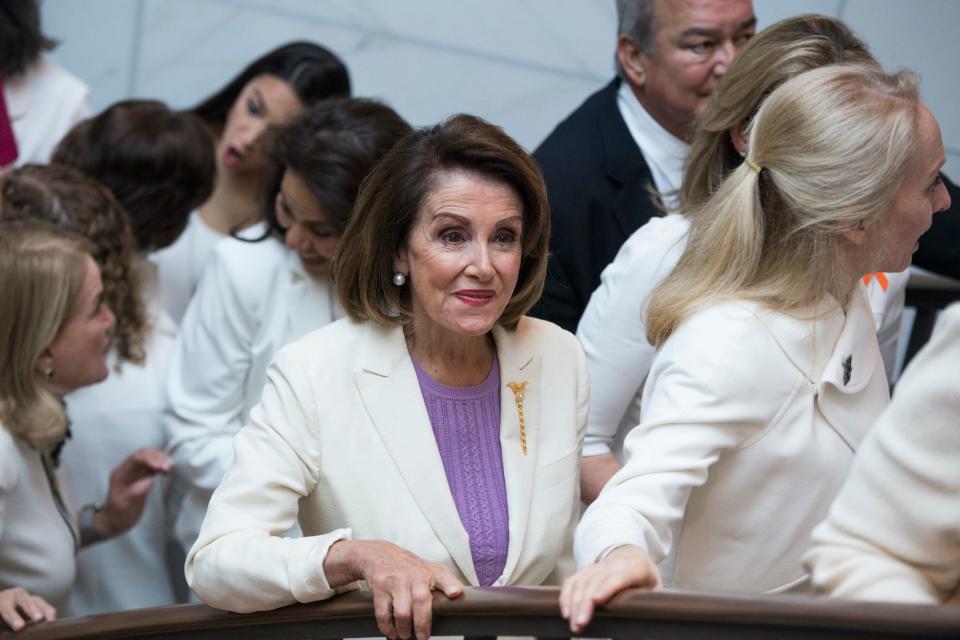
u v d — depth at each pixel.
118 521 8.54
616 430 6.86
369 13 14.74
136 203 9.34
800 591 5.34
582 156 8.25
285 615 5.24
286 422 5.52
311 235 8.32
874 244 5.31
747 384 5.12
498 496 5.73
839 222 5.16
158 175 9.34
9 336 7.34
